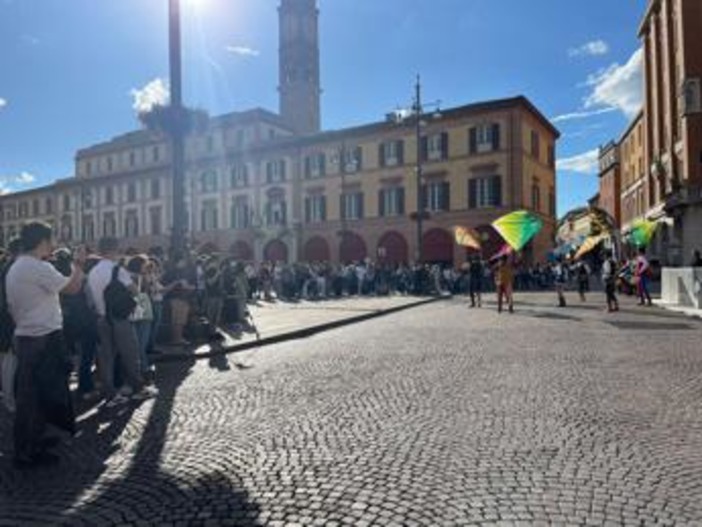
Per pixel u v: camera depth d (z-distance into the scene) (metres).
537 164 48.25
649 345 11.26
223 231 58.94
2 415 7.12
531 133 47.00
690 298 19.06
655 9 43.78
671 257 39.81
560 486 4.41
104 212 70.12
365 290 33.00
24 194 80.38
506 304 22.92
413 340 12.66
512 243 24.55
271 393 7.72
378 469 4.84
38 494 4.56
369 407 6.87
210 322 12.79
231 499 4.32
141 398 7.66
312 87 71.75
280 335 13.18
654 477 4.57
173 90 12.21
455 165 46.28
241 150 57.44
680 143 38.38
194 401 7.42
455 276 34.53
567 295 29.25
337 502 4.20
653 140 46.72
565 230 90.88
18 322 5.37
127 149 70.19
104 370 7.69
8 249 6.41
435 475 4.68
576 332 13.43
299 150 53.97
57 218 75.88
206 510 4.14
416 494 4.31
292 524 3.88
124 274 7.72
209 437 5.88
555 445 5.37
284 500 4.27
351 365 9.69
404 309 21.91
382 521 3.88
